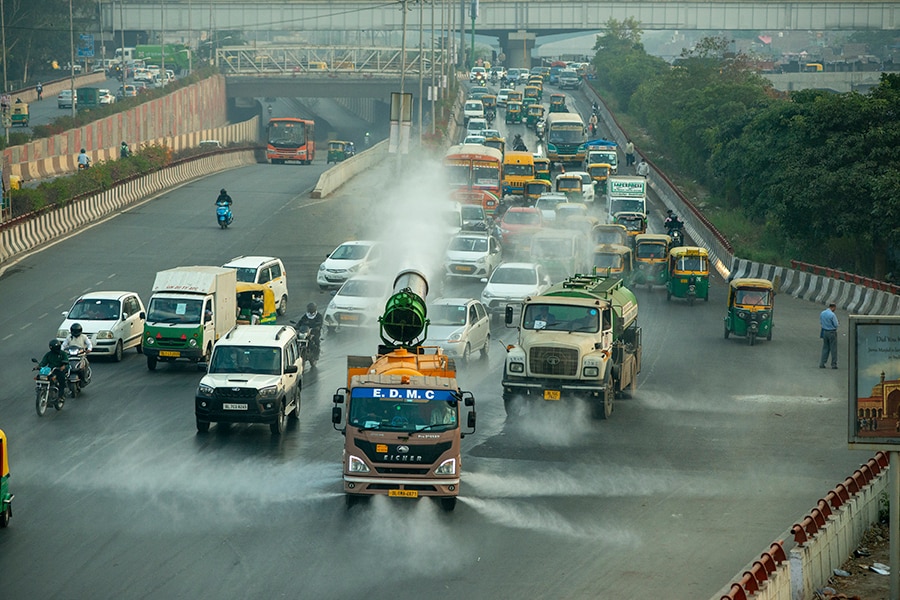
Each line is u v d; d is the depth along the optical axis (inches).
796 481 969.5
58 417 1159.6
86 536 791.7
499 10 7623.0
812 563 692.7
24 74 6451.8
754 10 7293.3
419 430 842.8
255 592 687.1
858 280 2060.8
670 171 4158.5
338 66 6176.2
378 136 7175.2
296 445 1059.9
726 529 832.3
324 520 836.6
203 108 5797.2
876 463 909.8
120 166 2957.7
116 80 6791.3
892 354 679.7
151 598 674.8
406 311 1034.7
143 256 2209.6
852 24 7239.2
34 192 2377.0
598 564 749.3
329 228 2613.2
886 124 2257.6
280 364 1115.3
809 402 1300.4
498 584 708.0
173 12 7121.1
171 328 1382.9
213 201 2977.4
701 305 2100.1
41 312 1723.7
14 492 896.9
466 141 4128.9
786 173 2345.0
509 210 2588.6
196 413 1079.0
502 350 1604.3
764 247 2731.3
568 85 7027.6
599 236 2341.3
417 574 723.4
